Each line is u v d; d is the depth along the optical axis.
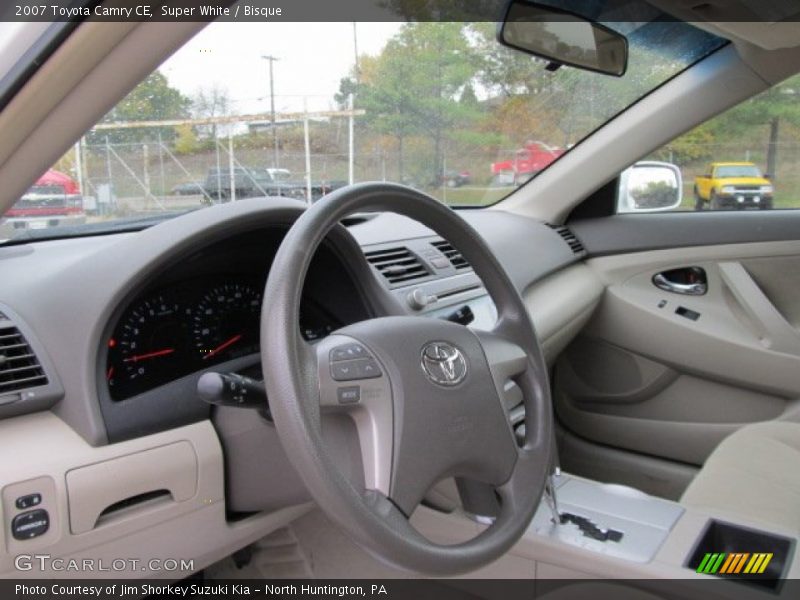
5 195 0.98
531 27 1.99
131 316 1.16
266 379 0.88
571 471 2.70
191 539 1.19
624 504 1.41
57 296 1.15
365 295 1.36
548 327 2.15
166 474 1.13
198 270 1.25
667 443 2.53
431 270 1.89
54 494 1.02
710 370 2.44
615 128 2.56
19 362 1.08
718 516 1.36
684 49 2.29
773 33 1.97
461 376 1.04
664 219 2.64
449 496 1.35
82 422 1.07
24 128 0.89
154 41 0.84
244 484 1.21
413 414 0.96
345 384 0.93
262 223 1.25
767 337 2.35
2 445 1.02
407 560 0.87
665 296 2.53
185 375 1.21
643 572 1.21
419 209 1.13
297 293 0.92
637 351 2.56
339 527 0.86
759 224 2.47
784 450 1.65
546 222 2.71
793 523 1.40
